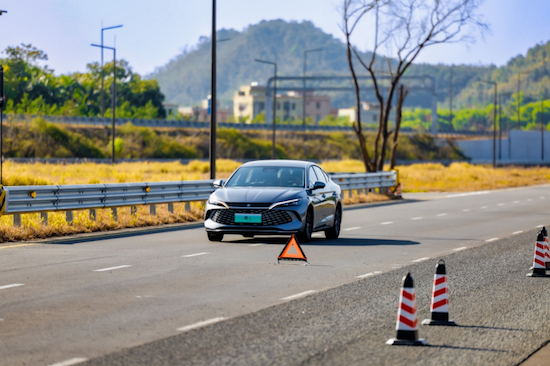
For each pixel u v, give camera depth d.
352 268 17.59
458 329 11.32
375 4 56.09
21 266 17.39
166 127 146.12
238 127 161.12
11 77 168.62
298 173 23.23
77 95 175.00
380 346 10.10
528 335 11.01
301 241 22.41
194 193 31.98
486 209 39.38
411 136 183.62
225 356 9.48
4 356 9.38
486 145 186.62
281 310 12.50
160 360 9.27
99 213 28.45
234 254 19.92
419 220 32.28
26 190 23.33
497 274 17.08
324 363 9.21
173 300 13.30
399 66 57.69
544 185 76.12
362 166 105.75
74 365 9.00
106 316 11.87
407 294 10.27
